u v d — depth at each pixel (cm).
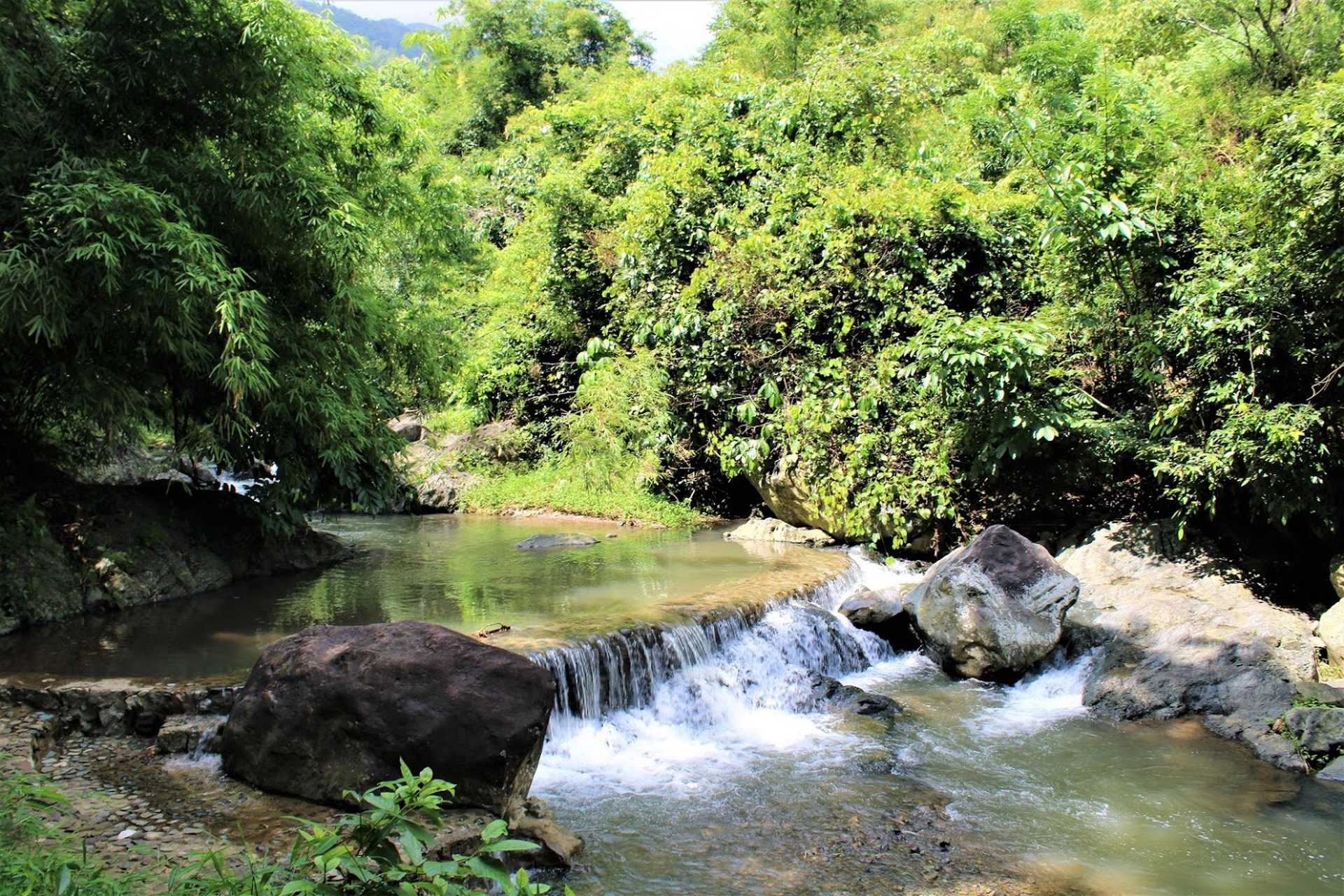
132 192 679
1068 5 2619
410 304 1184
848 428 1141
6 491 807
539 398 1620
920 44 1545
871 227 1151
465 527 1358
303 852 317
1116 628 818
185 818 452
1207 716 699
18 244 672
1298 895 461
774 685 759
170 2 763
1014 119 1112
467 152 2734
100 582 808
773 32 2250
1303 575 848
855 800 568
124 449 925
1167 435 901
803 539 1195
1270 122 871
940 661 852
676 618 752
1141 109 1043
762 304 1192
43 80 746
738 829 526
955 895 456
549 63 2877
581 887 454
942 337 936
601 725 657
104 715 567
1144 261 931
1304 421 752
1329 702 663
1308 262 776
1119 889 465
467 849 434
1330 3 1498
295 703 489
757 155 1395
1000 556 856
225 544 953
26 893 280
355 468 952
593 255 1522
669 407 1320
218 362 798
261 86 812
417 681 485
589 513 1426
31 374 775
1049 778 605
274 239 827
